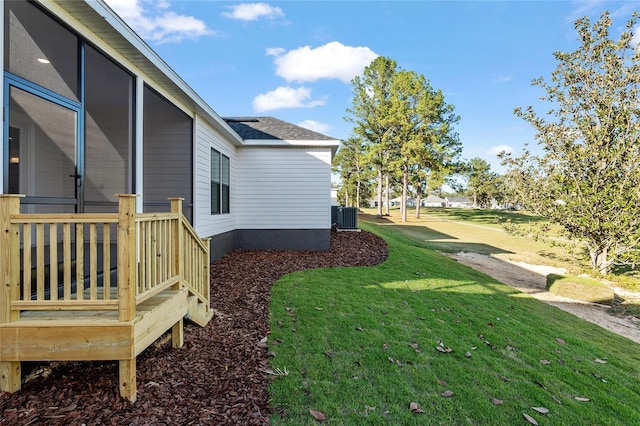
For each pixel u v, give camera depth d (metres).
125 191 6.55
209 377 2.81
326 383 2.86
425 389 2.88
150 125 7.38
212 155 7.76
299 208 9.82
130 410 2.29
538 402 2.85
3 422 2.10
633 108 9.20
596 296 7.30
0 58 2.59
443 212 39.91
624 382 3.46
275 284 5.95
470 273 8.67
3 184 2.65
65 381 2.59
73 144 3.58
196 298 3.73
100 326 2.31
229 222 9.07
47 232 4.41
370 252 9.77
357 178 35.41
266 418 2.35
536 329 4.75
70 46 3.85
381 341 3.74
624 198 9.20
